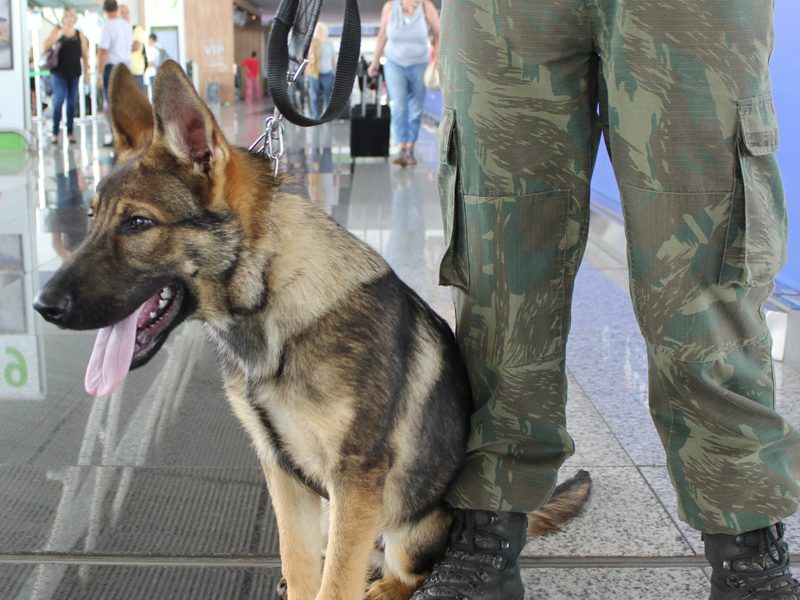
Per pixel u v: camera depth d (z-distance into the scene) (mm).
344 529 1994
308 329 1971
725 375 1903
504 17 1846
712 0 1680
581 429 3146
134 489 2686
